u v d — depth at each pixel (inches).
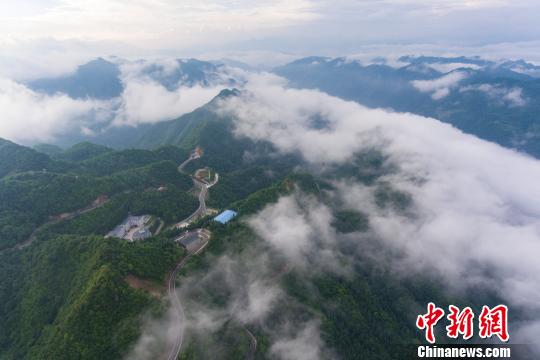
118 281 6294.3
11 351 6373.0
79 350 5428.2
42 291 7170.3
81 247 7628.0
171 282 7253.9
